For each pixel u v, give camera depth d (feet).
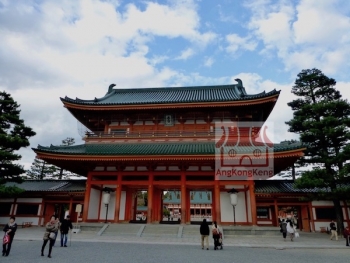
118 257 42.68
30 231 88.89
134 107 102.01
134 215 103.76
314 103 95.61
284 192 99.66
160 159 84.58
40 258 41.04
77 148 98.43
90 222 90.07
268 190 100.68
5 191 95.04
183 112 104.01
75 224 83.61
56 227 44.11
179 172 90.58
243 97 102.94
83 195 111.45
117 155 85.05
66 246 55.31
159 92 136.98
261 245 61.52
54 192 111.65
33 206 113.19
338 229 88.02
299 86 106.22
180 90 137.18
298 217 111.86
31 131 107.34
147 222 84.58
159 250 51.70
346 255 49.14
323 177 85.15
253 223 82.02
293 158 82.99
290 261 41.81
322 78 102.94
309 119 95.25
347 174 81.10
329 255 48.93
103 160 87.45
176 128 103.96
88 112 106.63
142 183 89.76
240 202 90.74
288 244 63.87
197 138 98.07
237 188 92.12
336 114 92.12
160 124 105.40
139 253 47.29
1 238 69.41
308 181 81.35
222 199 91.91
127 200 96.02
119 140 101.19
